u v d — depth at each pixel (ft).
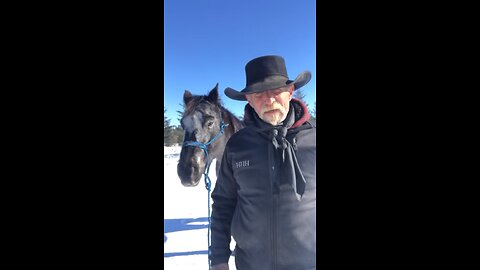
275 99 3.95
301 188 3.92
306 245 3.96
